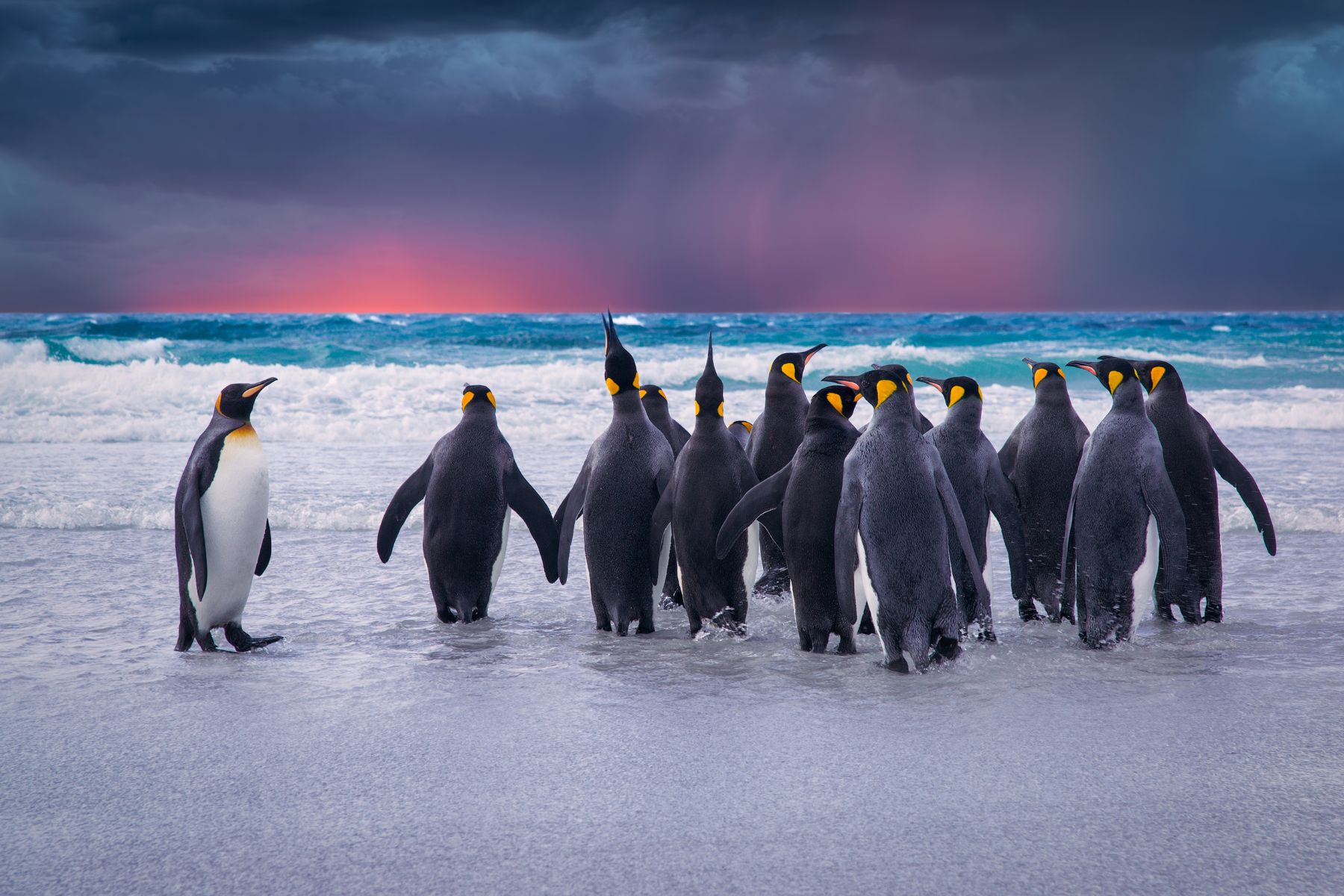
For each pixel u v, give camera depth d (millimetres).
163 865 3297
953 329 53500
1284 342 41906
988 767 4062
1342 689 5031
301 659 5793
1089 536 5934
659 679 5371
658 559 6320
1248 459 13141
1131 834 3455
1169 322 69812
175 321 46750
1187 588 6438
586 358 34375
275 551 8852
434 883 3168
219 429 5984
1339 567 7969
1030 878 3158
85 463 13086
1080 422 6738
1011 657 5684
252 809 3721
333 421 16656
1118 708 4785
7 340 31719
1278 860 3260
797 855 3322
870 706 4867
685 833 3496
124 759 4223
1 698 5035
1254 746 4262
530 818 3629
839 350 33281
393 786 3922
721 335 45812
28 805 3770
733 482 6160
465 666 5648
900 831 3494
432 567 6715
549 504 10281
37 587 7500
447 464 6805
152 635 6301
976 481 6184
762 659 5777
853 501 5488
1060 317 91875
